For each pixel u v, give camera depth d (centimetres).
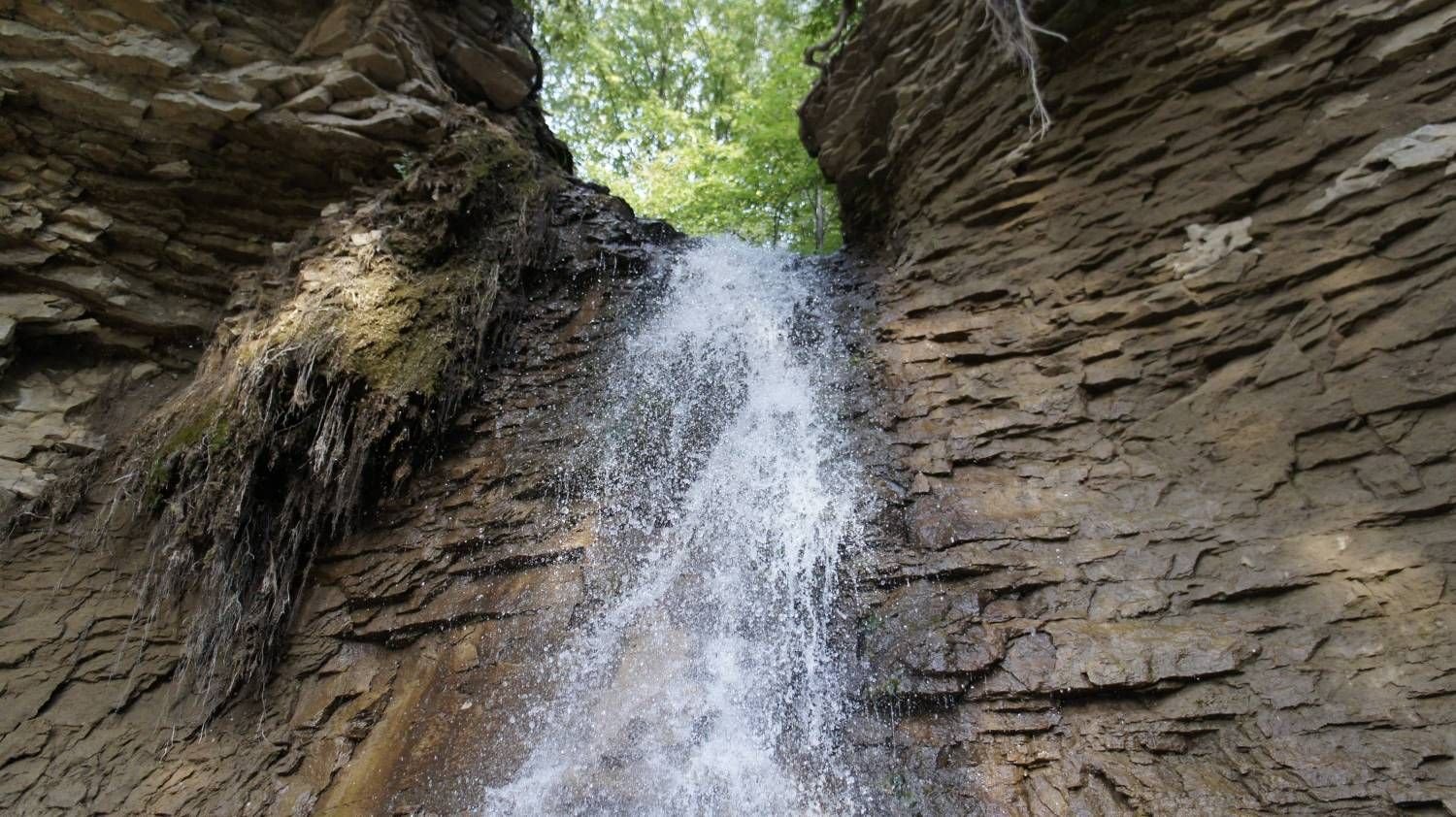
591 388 662
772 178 1458
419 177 693
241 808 438
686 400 662
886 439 544
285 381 548
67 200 635
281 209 707
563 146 1070
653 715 436
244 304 641
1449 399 338
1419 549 319
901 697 394
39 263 614
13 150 621
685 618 485
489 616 505
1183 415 434
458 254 684
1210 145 492
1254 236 450
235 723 482
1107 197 543
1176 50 521
